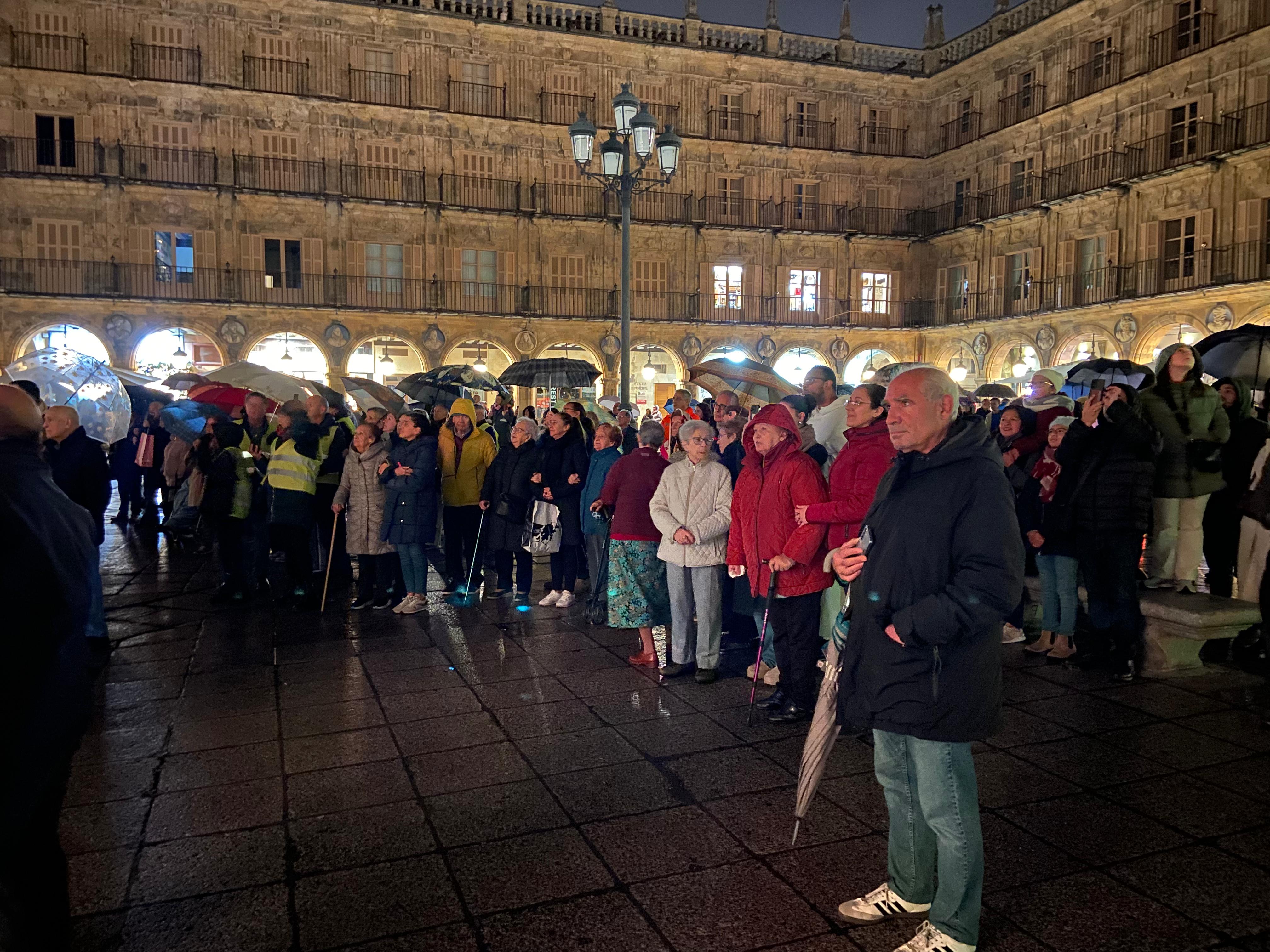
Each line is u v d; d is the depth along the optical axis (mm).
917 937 3068
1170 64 26484
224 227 29203
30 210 27594
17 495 2580
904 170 36719
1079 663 6598
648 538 6680
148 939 3234
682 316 34281
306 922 3342
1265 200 24406
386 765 4820
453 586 9648
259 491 9258
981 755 4922
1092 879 3613
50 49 27609
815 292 36125
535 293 32562
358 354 32375
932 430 2996
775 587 5445
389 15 30406
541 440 8953
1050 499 6695
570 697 5969
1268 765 4750
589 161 13531
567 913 3393
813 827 4086
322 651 7152
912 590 2934
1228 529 7668
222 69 29031
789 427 5680
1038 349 31344
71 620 2625
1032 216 31688
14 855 2602
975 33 34594
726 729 5359
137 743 5156
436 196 31391
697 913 3385
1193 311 25906
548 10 32500
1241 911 3383
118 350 28359
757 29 34969
